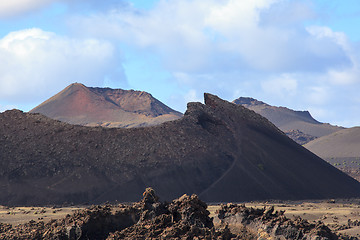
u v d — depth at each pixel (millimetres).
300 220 65562
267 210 68062
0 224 92312
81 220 67625
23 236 73625
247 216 68125
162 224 63875
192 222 64750
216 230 63750
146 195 70875
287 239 63094
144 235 61031
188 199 67750
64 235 67312
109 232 67375
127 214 68812
